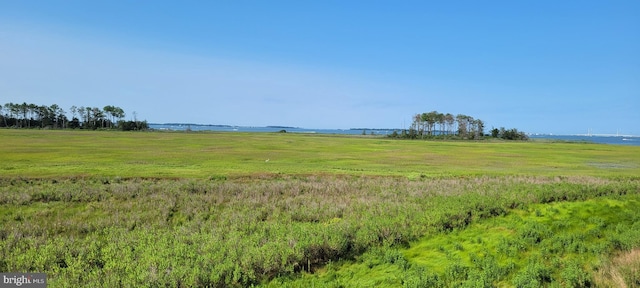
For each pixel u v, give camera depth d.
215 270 9.70
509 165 41.84
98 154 43.41
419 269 10.74
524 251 12.38
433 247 12.67
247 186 22.97
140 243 12.09
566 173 33.69
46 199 18.41
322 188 22.98
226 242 12.00
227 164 36.19
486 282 9.95
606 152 67.56
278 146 68.88
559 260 11.52
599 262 11.34
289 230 13.41
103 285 8.82
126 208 17.52
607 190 20.61
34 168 28.17
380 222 14.12
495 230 14.35
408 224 14.30
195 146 63.09
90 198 18.70
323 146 72.19
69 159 36.78
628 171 36.56
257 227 14.16
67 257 10.79
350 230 13.26
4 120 165.88
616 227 14.43
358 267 11.16
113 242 12.34
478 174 31.05
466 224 14.95
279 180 26.16
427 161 45.31
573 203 17.97
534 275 10.35
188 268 9.62
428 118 157.38
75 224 14.97
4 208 16.75
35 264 10.26
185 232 13.63
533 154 60.16
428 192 20.84
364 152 58.50
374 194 21.03
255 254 10.69
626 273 10.41
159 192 20.62
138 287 8.78
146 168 30.42
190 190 21.52
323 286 9.87
